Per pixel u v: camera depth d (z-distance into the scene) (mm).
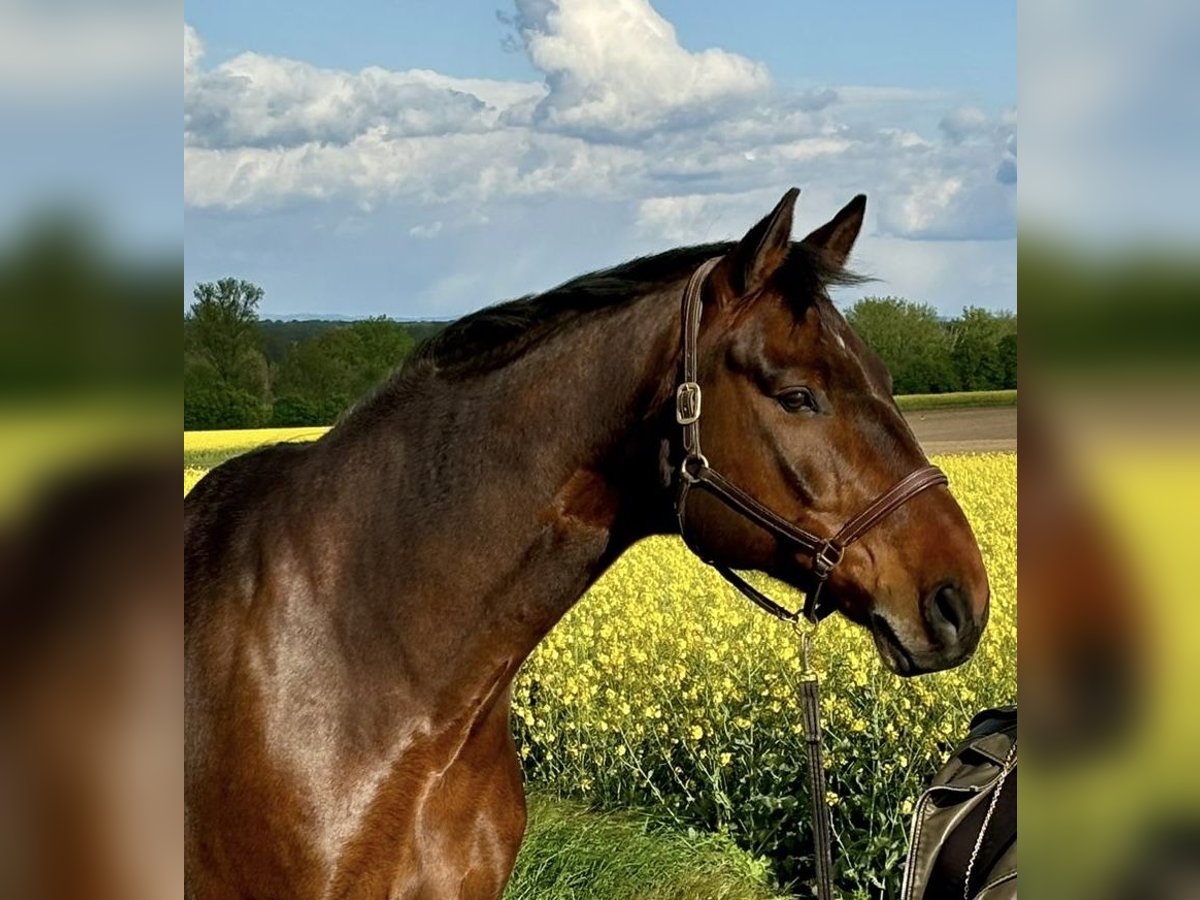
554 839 5586
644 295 2658
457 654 2596
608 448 2596
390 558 2615
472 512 2602
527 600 2621
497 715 2768
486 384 2693
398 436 2719
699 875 5484
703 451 2537
